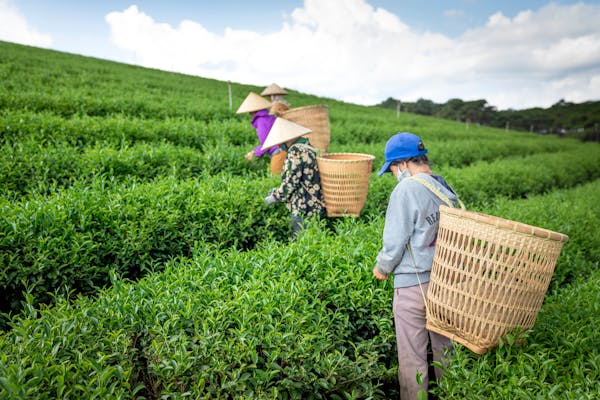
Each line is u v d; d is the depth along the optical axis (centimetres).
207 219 496
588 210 698
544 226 566
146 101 1402
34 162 587
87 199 454
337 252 373
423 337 288
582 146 2967
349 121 2027
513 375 244
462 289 247
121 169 644
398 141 288
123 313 274
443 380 260
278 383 256
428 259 277
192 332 267
